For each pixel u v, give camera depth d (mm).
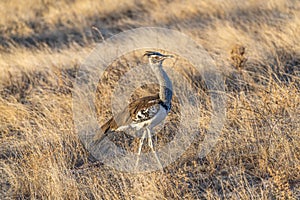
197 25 39406
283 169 18219
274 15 37312
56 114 24359
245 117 21281
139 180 18734
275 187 17281
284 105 21500
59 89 29312
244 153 19766
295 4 38781
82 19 46594
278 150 19047
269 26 34625
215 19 39469
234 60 27891
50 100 26969
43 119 24125
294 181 17938
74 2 51438
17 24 47500
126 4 48125
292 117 20531
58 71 30922
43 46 40812
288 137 19844
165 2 47156
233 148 20125
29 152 21359
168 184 18109
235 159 19562
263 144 19594
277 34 31922
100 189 18531
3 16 49656
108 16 46469
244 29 35531
